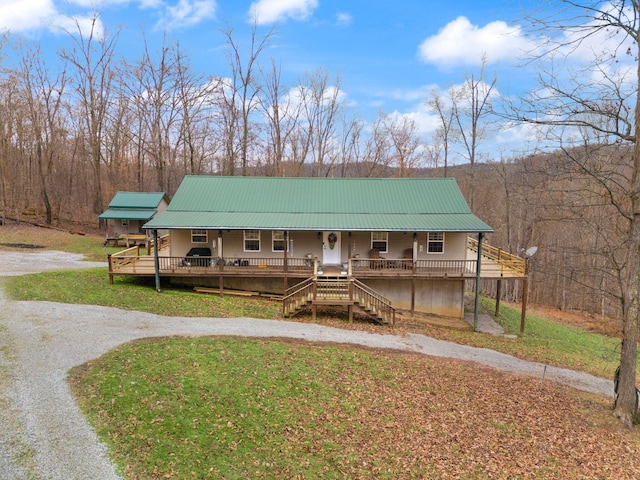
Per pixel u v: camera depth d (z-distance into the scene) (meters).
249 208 19.83
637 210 8.82
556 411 10.16
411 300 19.17
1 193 33.88
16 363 9.95
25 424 7.62
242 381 9.93
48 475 6.45
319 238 20.16
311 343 13.32
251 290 19.62
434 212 19.33
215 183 21.50
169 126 36.22
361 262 19.55
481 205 40.56
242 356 11.37
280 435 8.19
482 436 8.76
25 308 14.15
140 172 39.38
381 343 14.25
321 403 9.55
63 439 7.30
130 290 17.80
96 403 8.43
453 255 19.92
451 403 10.15
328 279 17.84
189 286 19.75
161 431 7.74
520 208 31.23
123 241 29.47
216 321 14.96
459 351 14.56
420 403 10.02
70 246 27.98
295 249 20.23
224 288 19.67
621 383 9.62
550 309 29.50
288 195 20.80
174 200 20.27
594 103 8.68
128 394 8.77
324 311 17.92
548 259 28.69
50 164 37.59
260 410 8.90
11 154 35.56
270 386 9.91
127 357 10.52
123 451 7.12
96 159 36.16
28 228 31.53
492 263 20.28
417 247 19.83
